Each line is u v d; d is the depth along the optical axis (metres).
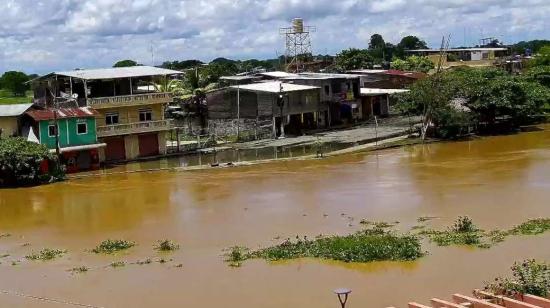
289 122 82.12
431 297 22.62
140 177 55.59
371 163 56.19
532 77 88.81
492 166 50.41
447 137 69.06
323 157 61.12
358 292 23.64
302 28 127.00
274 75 97.31
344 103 88.44
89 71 68.56
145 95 67.62
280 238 32.34
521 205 36.25
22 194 50.06
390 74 106.94
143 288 25.64
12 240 35.41
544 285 20.70
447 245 28.72
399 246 28.00
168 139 80.81
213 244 31.88
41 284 26.86
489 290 21.25
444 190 42.03
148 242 33.06
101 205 43.94
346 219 35.69
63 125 61.03
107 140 65.62
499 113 71.19
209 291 24.86
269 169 56.09
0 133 63.09
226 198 43.97
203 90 95.81
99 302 24.25
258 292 24.39
